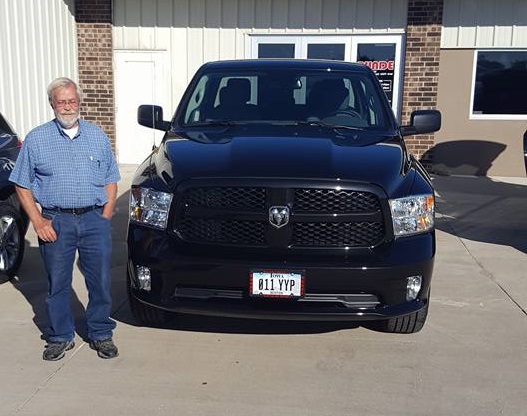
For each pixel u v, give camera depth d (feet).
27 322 14.58
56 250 12.09
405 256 11.98
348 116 15.99
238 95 16.56
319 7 37.42
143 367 12.31
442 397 11.26
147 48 38.91
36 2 32.89
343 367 12.42
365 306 12.10
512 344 13.64
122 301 16.14
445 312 15.51
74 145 11.74
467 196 31.22
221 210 11.98
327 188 11.84
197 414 10.58
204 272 11.94
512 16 35.78
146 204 12.69
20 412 10.55
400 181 12.45
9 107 30.14
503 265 19.69
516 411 10.80
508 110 36.99
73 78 38.37
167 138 14.97
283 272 11.73
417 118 16.60
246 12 37.99
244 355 12.91
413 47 36.73
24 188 11.80
